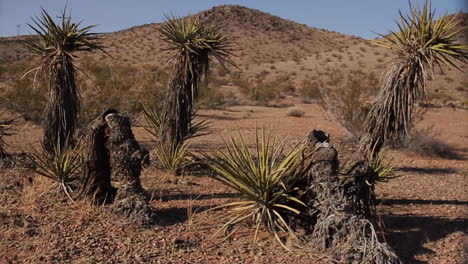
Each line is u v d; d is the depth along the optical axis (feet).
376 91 50.29
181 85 29.32
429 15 19.66
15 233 17.62
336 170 17.70
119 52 221.46
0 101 56.80
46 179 23.44
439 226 20.83
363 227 16.63
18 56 147.23
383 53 181.27
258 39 276.82
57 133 26.84
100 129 20.76
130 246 17.03
